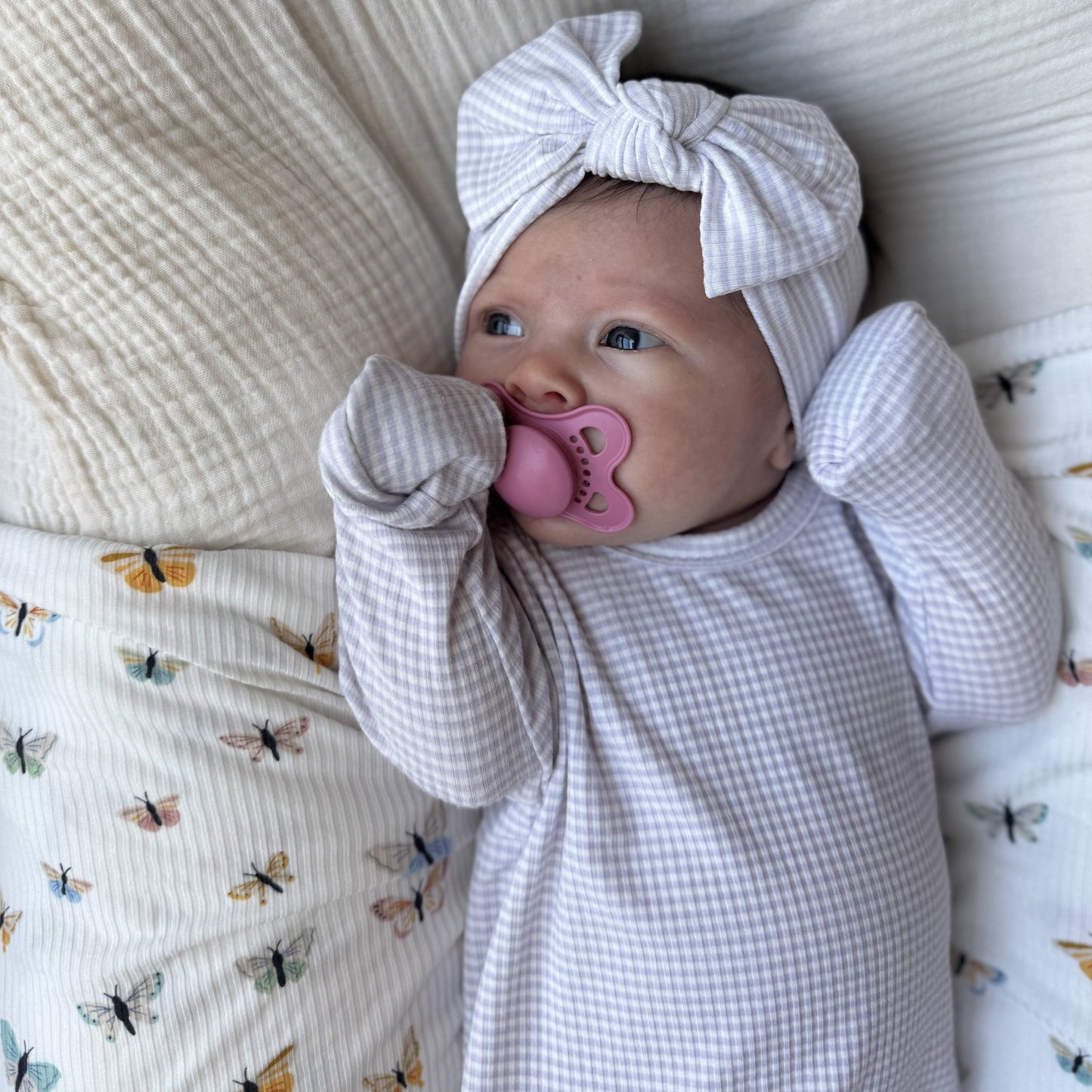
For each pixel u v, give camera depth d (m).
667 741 0.84
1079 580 0.93
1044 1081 0.93
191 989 0.77
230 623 0.77
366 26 0.80
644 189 0.79
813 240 0.78
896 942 0.85
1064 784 0.95
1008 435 0.97
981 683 0.91
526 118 0.81
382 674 0.76
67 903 0.77
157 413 0.74
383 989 0.85
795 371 0.85
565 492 0.80
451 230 0.94
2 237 0.71
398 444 0.73
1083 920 0.92
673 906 0.81
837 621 0.91
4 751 0.79
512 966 0.86
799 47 0.89
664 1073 0.82
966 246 0.97
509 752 0.79
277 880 0.79
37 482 0.75
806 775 0.85
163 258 0.74
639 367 0.79
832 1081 0.82
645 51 0.93
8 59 0.69
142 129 0.73
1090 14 0.79
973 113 0.88
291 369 0.78
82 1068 0.76
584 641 0.85
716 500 0.86
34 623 0.76
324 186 0.81
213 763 0.77
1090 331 0.91
